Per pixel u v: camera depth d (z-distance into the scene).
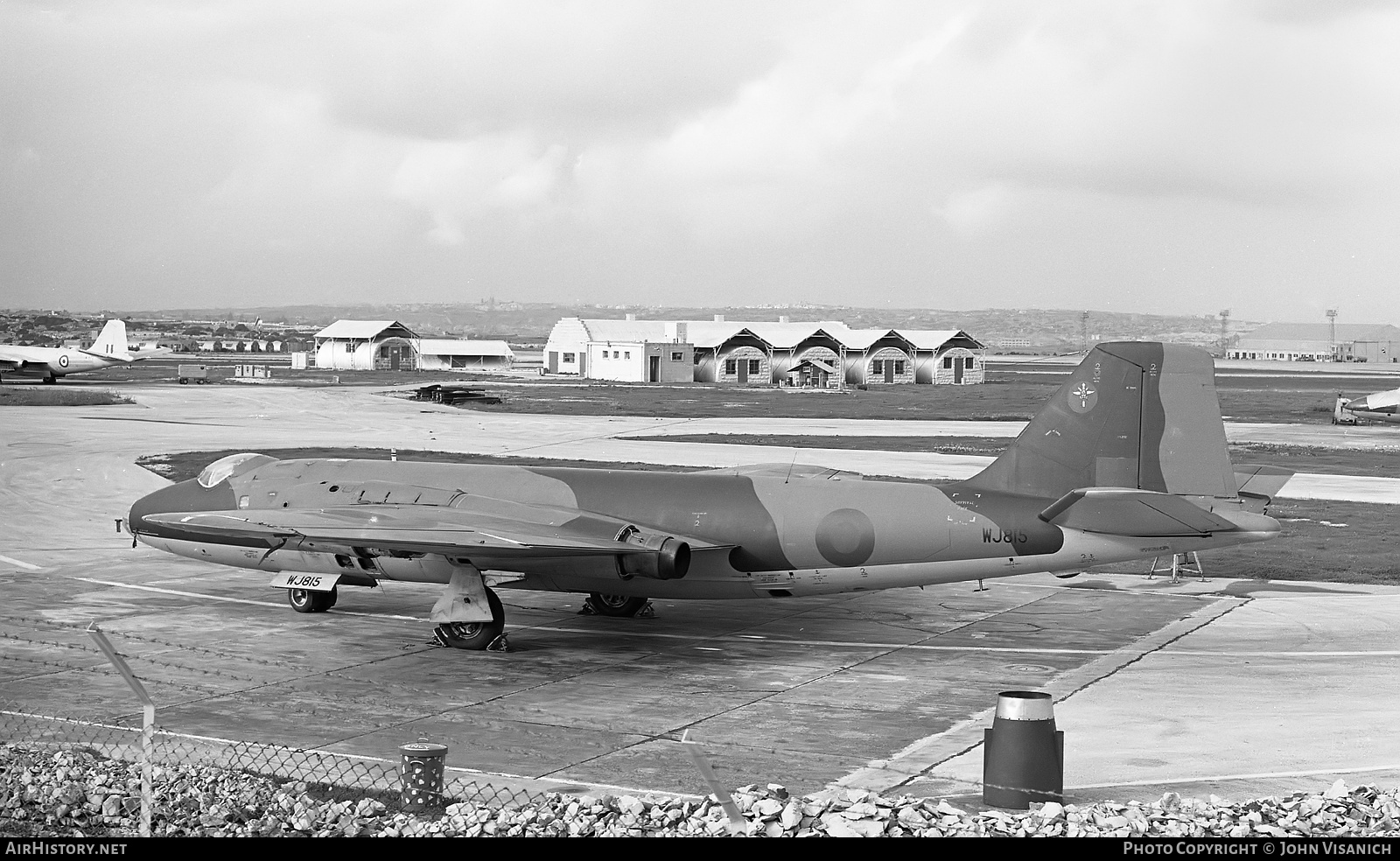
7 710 17.30
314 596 25.33
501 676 20.11
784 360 133.38
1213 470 20.33
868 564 21.92
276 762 14.81
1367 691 19.14
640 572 21.94
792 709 18.06
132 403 88.75
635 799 12.76
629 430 71.75
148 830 11.57
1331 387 153.38
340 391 108.31
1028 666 21.05
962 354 137.75
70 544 33.69
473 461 53.12
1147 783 14.33
